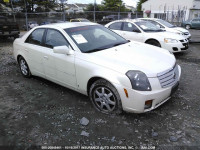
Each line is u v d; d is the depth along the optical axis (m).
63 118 3.20
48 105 3.65
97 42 3.91
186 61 6.70
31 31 4.75
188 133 2.76
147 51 3.72
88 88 3.47
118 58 3.26
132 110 2.94
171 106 3.48
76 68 3.46
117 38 4.39
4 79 5.15
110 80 2.96
